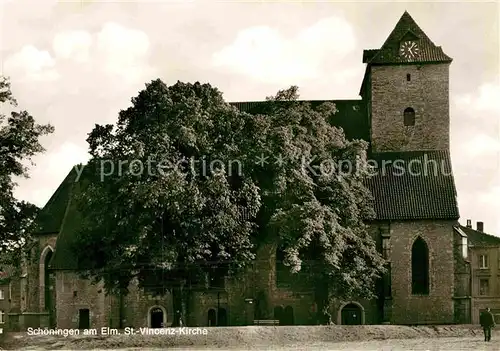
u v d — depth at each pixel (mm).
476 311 110000
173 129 74312
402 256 89250
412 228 89500
